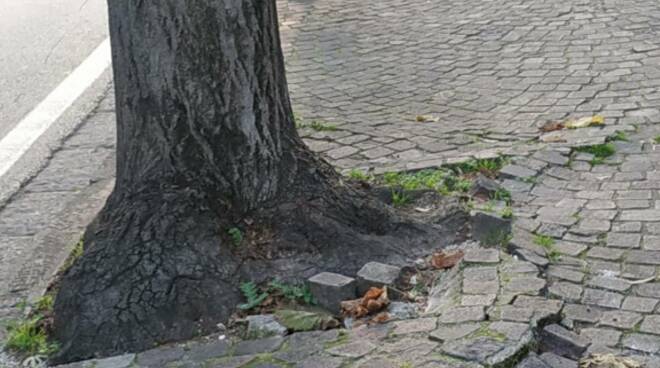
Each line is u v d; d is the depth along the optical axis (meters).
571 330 3.30
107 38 7.19
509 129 4.59
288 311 3.43
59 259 4.03
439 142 4.52
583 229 3.75
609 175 4.11
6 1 8.82
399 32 6.25
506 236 3.71
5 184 4.65
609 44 5.48
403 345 3.21
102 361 3.33
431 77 5.31
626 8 6.21
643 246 3.65
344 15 6.85
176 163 3.64
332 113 4.95
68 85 5.98
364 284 3.51
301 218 3.66
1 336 3.57
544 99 4.88
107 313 3.43
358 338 3.26
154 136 3.65
